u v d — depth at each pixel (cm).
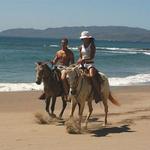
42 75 1333
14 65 4550
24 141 1066
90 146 1020
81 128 1235
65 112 1616
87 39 1237
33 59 5869
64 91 1344
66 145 1029
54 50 10088
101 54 8550
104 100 1321
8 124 1326
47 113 1542
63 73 1307
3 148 982
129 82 2994
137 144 1048
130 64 5512
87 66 1238
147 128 1286
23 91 2233
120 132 1216
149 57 8100
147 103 1927
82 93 1193
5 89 2348
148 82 3048
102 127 1298
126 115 1555
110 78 3189
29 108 1692
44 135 1154
